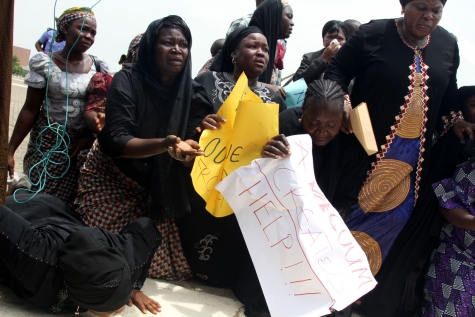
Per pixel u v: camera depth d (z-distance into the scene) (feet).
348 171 10.62
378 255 10.87
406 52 10.41
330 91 9.21
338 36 15.46
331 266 8.40
